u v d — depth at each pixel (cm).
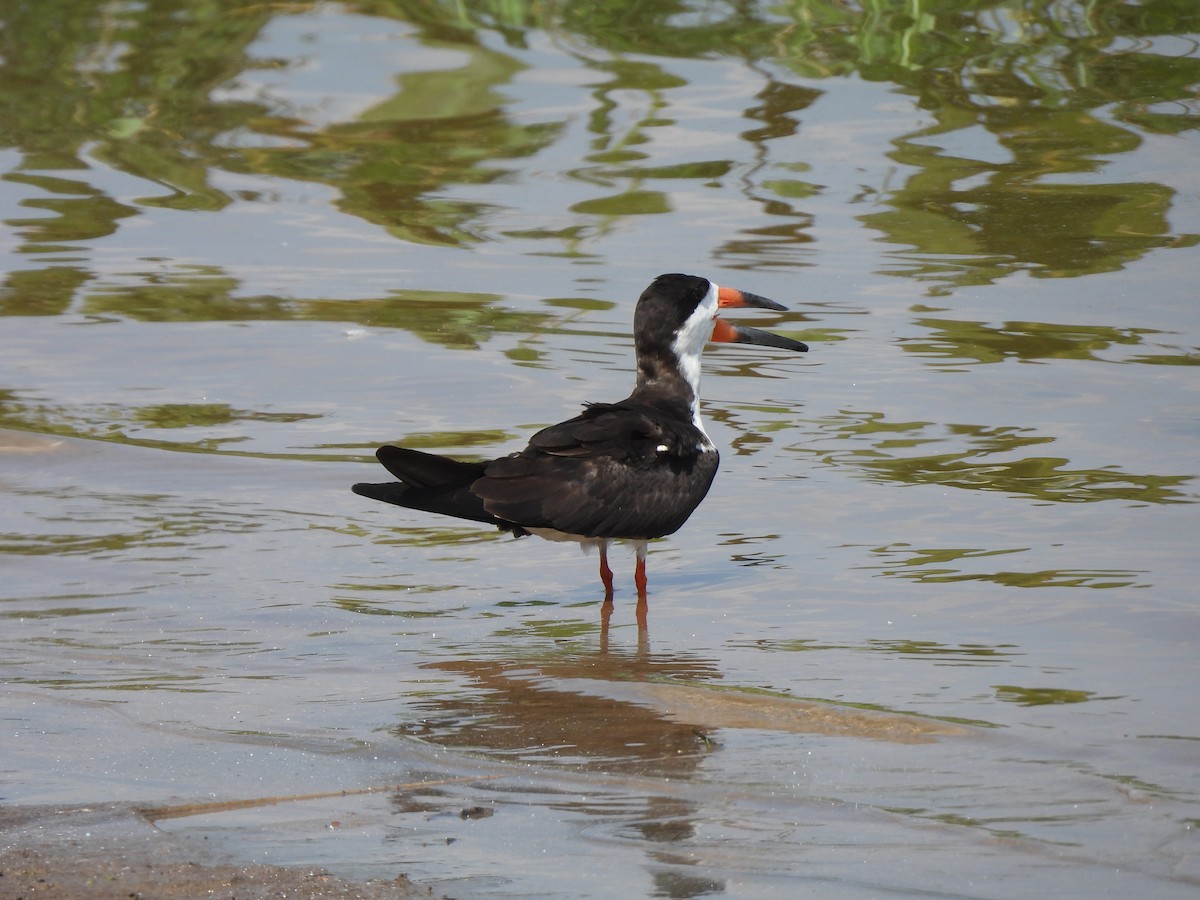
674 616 1032
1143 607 991
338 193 2125
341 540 1177
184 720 841
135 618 1012
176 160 2241
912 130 2255
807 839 685
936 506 1198
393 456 1048
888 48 2533
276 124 2348
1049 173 2097
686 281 1210
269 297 1764
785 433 1370
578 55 2561
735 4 2642
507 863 660
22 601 1041
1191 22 2559
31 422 1416
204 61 2572
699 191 2075
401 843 683
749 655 947
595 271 1825
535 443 1078
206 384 1518
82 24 2705
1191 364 1499
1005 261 1823
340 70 2516
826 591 1052
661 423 1117
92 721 836
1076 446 1309
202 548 1151
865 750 789
